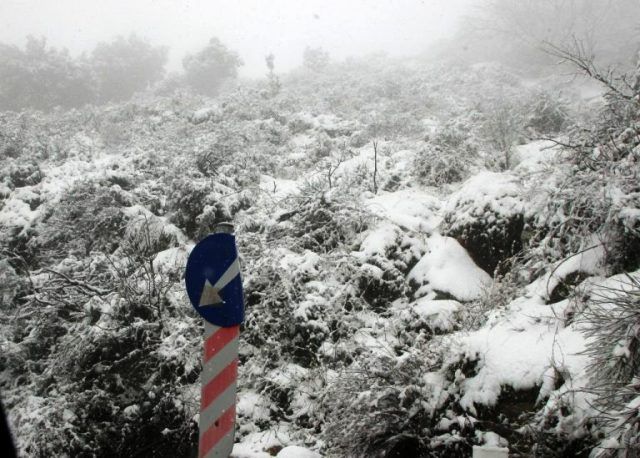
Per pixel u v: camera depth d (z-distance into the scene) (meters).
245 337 6.85
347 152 11.64
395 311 6.60
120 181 10.74
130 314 7.18
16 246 10.02
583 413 3.61
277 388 6.20
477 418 4.30
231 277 2.93
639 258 4.60
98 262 8.39
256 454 5.36
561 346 4.17
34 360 7.77
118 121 16.77
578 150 5.43
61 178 11.78
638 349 3.35
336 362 6.18
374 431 4.60
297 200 8.58
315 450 5.29
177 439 6.29
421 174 9.50
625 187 4.72
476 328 5.50
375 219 7.79
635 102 5.51
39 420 6.12
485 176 7.30
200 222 8.90
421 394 4.68
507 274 5.81
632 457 3.06
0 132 14.02
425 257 7.15
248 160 11.04
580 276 4.94
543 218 6.04
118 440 6.30
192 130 13.48
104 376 6.73
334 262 7.21
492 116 10.30
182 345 6.77
